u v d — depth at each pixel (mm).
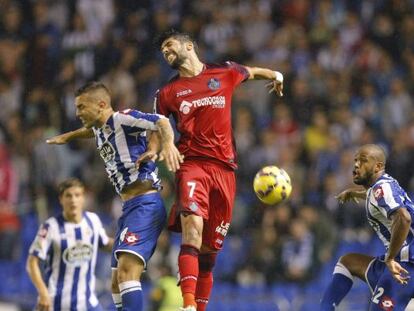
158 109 29344
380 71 67375
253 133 59250
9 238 54000
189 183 28625
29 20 67375
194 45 29625
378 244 55094
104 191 55906
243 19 68125
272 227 53250
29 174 56812
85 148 57531
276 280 52531
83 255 38375
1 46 65312
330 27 68812
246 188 56812
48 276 38250
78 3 67750
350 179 57469
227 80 29578
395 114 63969
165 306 43562
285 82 62750
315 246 52750
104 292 51281
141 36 66562
